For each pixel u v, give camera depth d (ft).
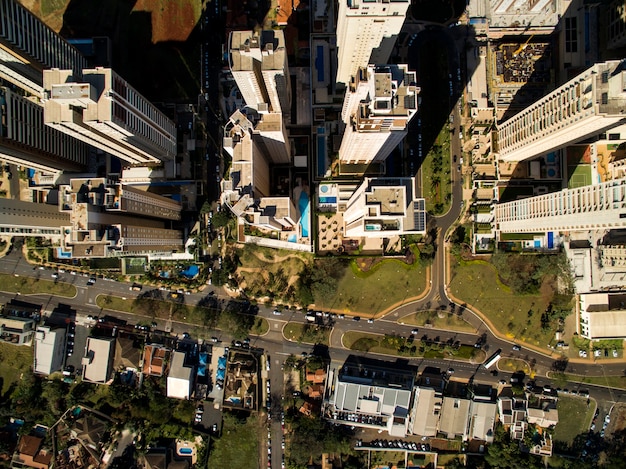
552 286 630.33
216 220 609.83
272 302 636.07
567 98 449.89
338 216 634.43
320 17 623.36
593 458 619.67
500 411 620.49
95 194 428.56
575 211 454.81
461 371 633.61
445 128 633.61
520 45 631.15
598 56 627.05
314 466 623.36
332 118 634.02
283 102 550.77
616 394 626.23
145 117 511.40
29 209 518.37
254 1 634.02
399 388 606.14
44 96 424.46
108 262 631.97
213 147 639.35
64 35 634.43
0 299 641.40
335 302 636.07
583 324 624.18
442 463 625.00
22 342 620.08
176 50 635.25
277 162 629.51
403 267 632.38
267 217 454.40
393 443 624.59
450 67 635.66
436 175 633.20
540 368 632.79
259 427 627.05
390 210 433.89
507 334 634.43
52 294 642.22
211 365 634.02
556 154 628.28
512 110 632.79
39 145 516.73
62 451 623.36
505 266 628.28
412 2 631.97
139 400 616.39
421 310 635.25
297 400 621.31
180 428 620.49
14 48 450.30
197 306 635.66
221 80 638.12
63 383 636.48
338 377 615.16
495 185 629.51
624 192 382.22
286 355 635.25
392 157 631.97
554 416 612.70
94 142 498.69
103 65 619.26
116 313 639.35
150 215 524.11
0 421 620.49
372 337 634.84
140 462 625.00
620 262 606.96
